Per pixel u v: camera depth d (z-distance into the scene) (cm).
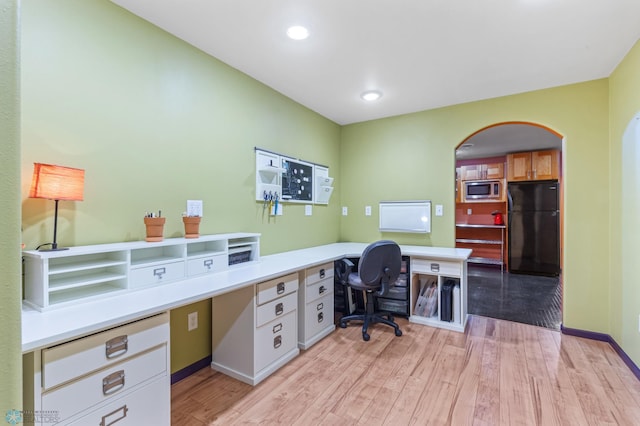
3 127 44
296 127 319
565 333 275
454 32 198
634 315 211
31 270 130
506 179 585
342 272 300
